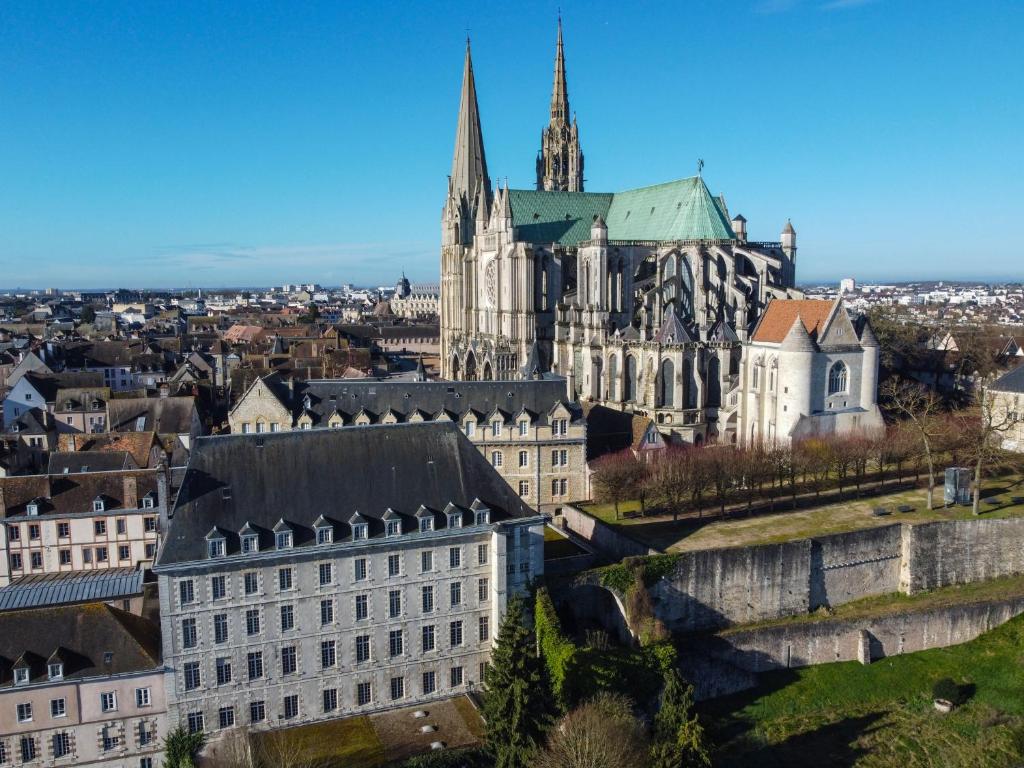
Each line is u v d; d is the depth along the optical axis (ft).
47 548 417.49
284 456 301.22
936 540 399.24
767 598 365.61
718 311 627.87
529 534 318.45
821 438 481.46
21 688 258.98
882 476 474.90
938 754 307.17
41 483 421.59
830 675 352.49
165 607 270.67
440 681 310.86
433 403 451.12
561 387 462.19
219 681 281.54
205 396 636.07
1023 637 378.73
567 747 243.60
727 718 323.78
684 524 407.85
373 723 292.81
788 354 502.38
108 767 271.69
